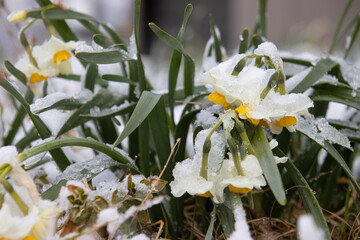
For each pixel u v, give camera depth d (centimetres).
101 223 33
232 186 33
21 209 31
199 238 45
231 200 35
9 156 34
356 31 53
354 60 125
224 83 34
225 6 288
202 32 232
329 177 50
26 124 66
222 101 35
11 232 29
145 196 38
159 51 146
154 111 42
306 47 171
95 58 40
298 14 289
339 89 43
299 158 47
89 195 34
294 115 34
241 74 35
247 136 35
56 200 35
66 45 47
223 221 35
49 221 31
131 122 36
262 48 35
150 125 42
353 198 50
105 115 44
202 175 33
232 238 33
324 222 35
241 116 33
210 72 35
